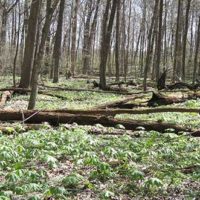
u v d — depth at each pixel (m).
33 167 7.71
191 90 22.92
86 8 53.97
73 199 6.41
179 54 39.94
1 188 6.44
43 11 32.75
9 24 56.53
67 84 30.47
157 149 9.15
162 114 15.20
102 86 26.52
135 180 7.16
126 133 11.33
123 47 53.12
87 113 12.53
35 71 13.87
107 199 6.25
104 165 7.17
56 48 32.59
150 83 32.53
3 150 7.81
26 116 12.28
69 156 8.62
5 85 29.67
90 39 48.69
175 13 60.47
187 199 6.42
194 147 9.37
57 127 11.95
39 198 5.73
